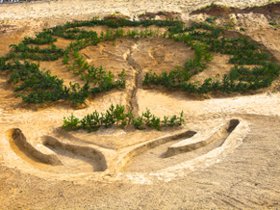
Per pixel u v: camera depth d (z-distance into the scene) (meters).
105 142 12.74
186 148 12.11
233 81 16.62
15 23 24.91
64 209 9.09
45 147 12.60
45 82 16.84
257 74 17.48
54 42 21.44
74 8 26.92
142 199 9.11
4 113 15.02
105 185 10.06
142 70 18.28
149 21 23.50
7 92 16.84
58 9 26.98
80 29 23.16
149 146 12.62
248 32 21.94
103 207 8.93
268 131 12.40
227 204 8.57
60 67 18.77
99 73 17.58
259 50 19.77
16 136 13.53
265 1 25.34
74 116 14.51
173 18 24.41
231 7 24.69
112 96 16.12
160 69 18.30
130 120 13.99
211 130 13.02
